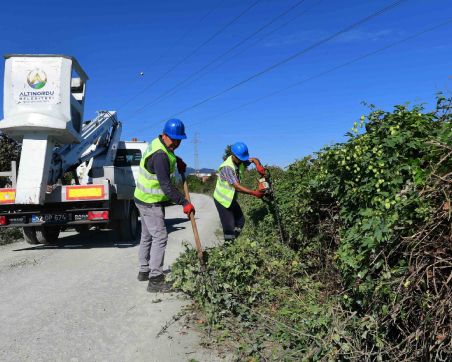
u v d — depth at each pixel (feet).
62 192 28.84
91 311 16.14
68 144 30.91
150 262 18.53
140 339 13.61
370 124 13.14
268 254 18.20
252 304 15.24
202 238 34.12
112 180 31.55
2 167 44.21
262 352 12.25
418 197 9.76
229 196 21.34
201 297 15.83
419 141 11.34
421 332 9.16
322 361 11.12
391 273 10.05
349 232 12.41
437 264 9.21
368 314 10.94
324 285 15.57
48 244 33.01
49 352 12.73
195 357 12.39
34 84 27.73
